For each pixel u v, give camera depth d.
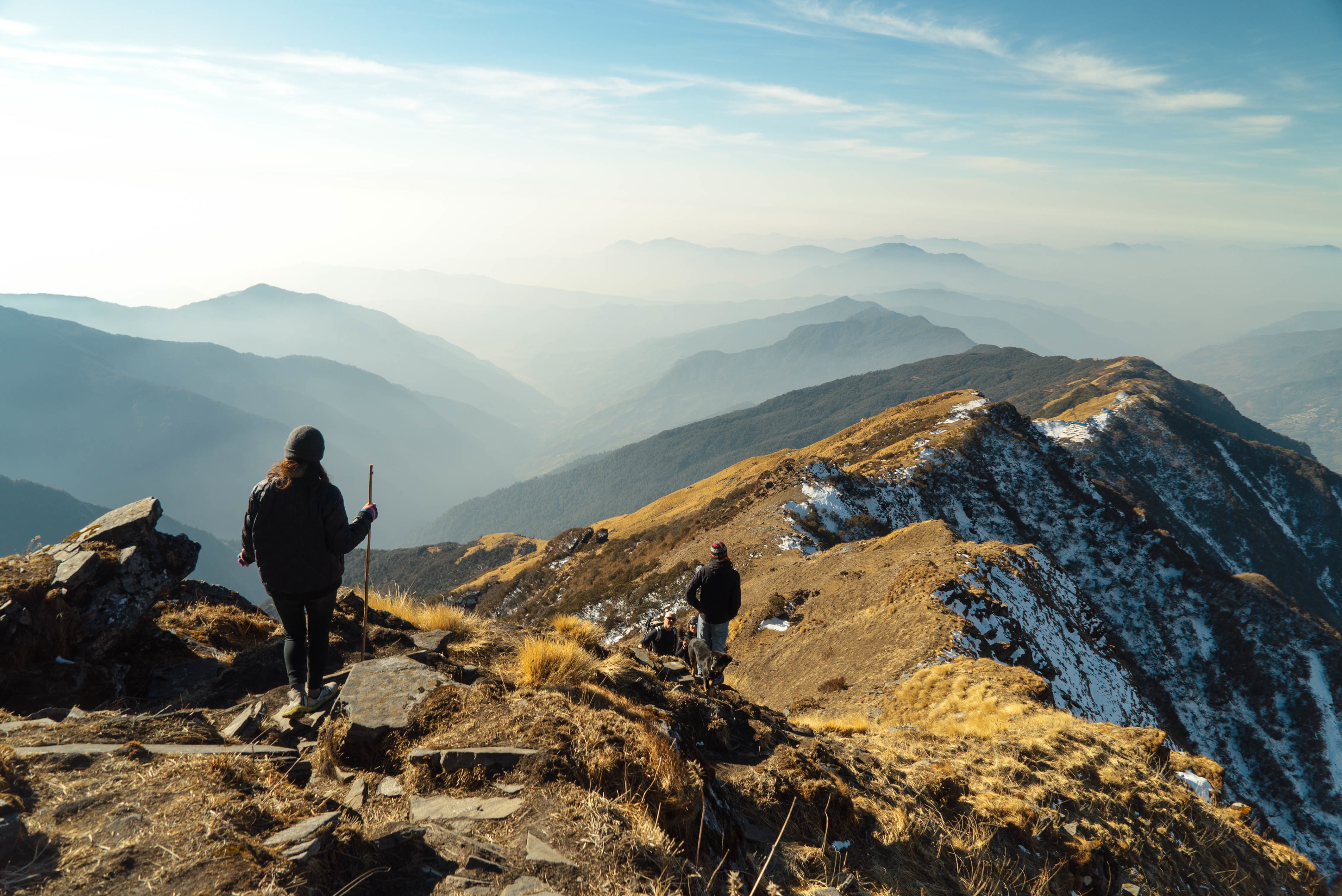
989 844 5.92
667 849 3.26
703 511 85.19
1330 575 177.25
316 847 2.61
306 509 4.51
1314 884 8.77
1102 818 7.41
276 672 5.31
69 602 5.23
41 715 4.14
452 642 6.23
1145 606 79.31
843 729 9.40
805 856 4.31
